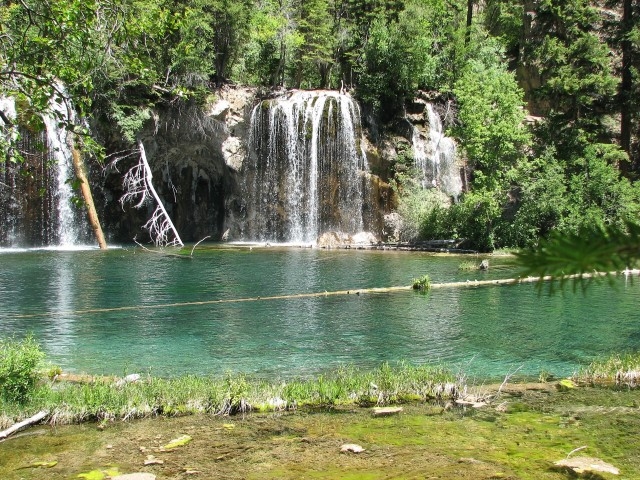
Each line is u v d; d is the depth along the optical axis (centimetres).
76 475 540
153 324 1315
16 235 3256
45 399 731
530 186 3014
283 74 4322
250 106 3772
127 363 1000
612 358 925
